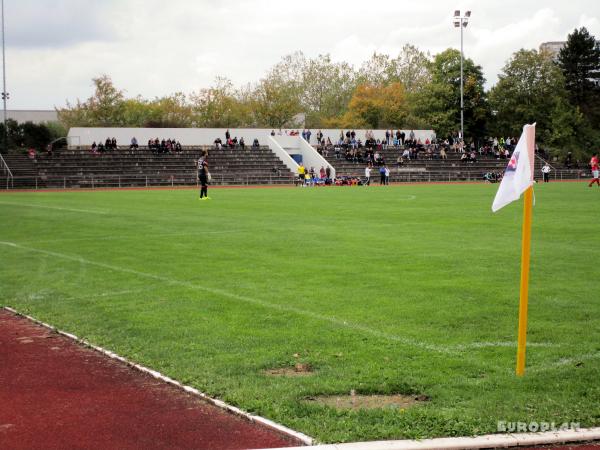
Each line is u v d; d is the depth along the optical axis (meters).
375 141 76.38
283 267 13.89
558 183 61.34
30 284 12.55
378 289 11.48
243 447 5.36
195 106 104.62
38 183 57.44
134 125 103.31
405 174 69.69
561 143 91.50
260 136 73.69
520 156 6.89
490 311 9.81
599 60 109.56
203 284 12.19
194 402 6.40
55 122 91.88
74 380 7.11
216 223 23.27
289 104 102.00
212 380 6.90
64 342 8.64
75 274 13.51
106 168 61.94
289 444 5.39
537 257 14.88
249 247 17.00
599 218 24.23
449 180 70.25
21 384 6.99
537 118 93.00
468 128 95.12
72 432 5.70
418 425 5.66
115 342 8.47
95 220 24.86
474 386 6.63
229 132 71.69
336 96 110.56
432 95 94.06
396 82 106.00
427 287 11.60
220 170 65.56
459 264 14.02
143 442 5.49
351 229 20.98
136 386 6.88
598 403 6.16
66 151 63.59
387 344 8.17
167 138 69.69
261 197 39.81
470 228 21.06
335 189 51.28
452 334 8.60
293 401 6.25
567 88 110.12
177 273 13.38
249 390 6.55
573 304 10.22
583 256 14.99
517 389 6.54
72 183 58.31
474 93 94.06
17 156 62.72
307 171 66.56
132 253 16.22
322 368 7.28
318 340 8.38
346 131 78.38
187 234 20.03
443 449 5.27
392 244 17.30
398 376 6.95
